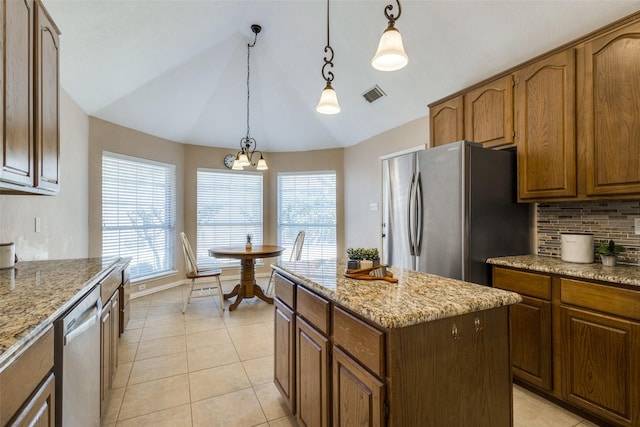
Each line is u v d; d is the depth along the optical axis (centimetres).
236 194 541
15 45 131
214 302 408
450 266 228
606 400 165
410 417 102
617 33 178
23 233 221
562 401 190
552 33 213
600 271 176
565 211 235
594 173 189
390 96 354
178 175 486
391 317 98
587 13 193
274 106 461
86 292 144
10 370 76
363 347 110
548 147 212
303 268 183
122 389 208
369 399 105
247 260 402
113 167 391
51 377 101
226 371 233
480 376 116
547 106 212
